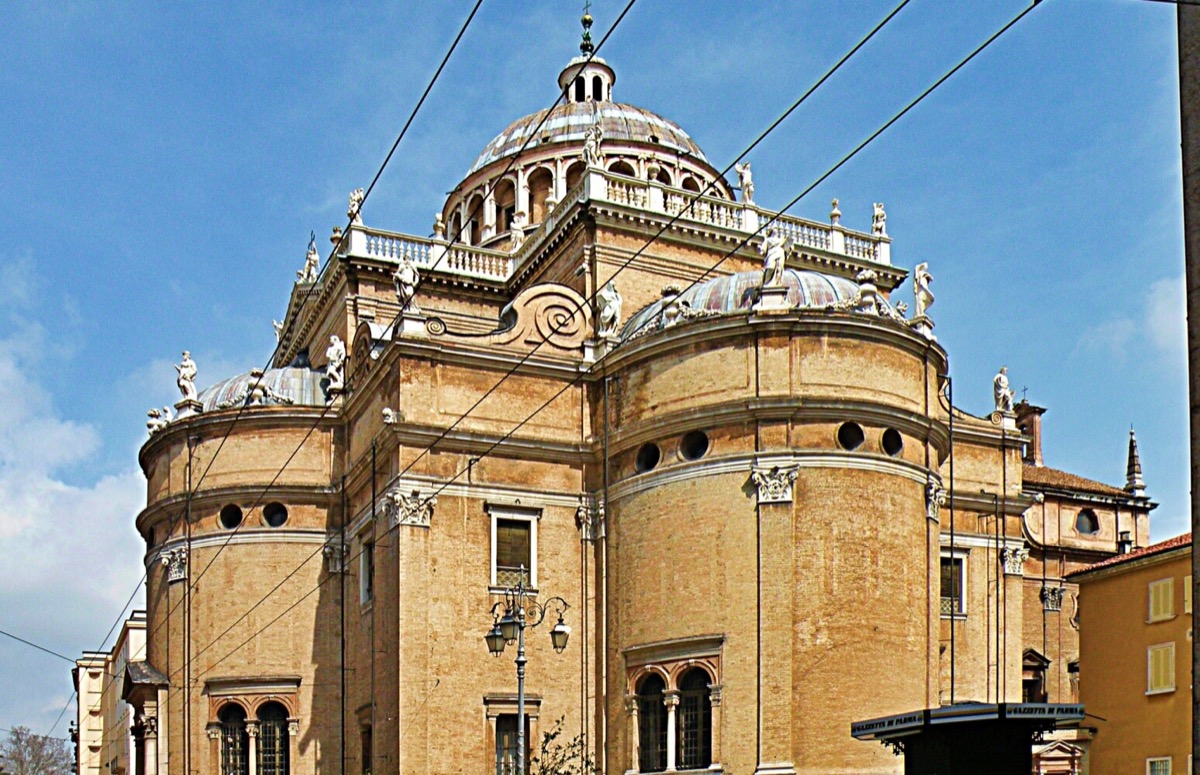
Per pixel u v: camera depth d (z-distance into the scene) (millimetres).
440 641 41750
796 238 54719
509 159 65000
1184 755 41312
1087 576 46000
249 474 49750
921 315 44844
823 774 38250
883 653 39688
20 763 154750
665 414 42344
